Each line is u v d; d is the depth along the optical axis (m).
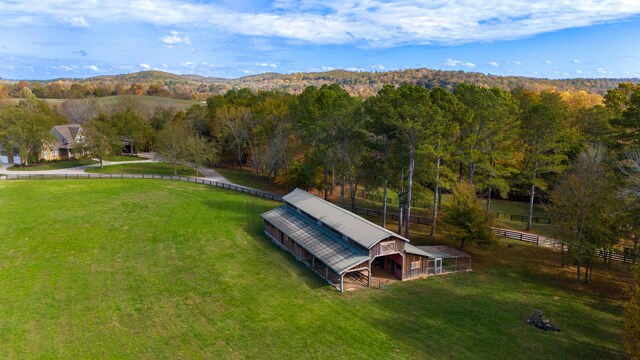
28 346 21.09
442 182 39.72
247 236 39.78
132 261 32.62
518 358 20.73
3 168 72.50
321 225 35.59
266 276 30.50
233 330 22.95
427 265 32.09
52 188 56.06
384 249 29.77
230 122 76.50
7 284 27.89
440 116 35.34
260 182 68.56
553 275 32.72
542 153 45.66
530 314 25.70
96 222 41.91
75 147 85.00
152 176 68.12
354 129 40.66
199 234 39.62
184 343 21.64
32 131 74.88
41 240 36.31
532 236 41.72
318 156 45.56
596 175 31.97
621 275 32.94
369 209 52.22
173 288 28.12
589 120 55.41
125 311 24.86
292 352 20.91
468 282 30.84
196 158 70.50
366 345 21.56
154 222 42.81
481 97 40.00
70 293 26.97
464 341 22.19
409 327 23.58
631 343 18.69
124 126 91.81
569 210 31.08
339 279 30.34
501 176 49.88
